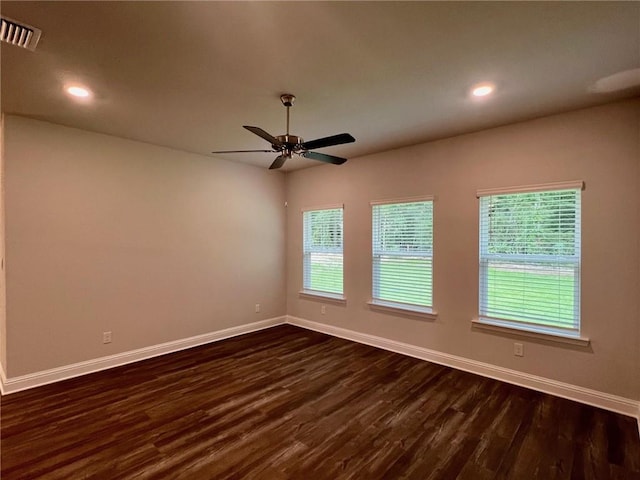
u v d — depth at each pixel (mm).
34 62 2158
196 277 4477
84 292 3537
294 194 5488
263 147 4168
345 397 3029
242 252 5012
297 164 5023
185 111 2992
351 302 4711
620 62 2168
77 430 2496
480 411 2777
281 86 2512
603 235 2826
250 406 2865
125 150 3820
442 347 3812
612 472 2062
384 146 4082
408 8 1659
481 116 3098
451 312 3730
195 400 2969
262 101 2779
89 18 1722
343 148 4172
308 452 2254
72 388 3189
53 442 2348
